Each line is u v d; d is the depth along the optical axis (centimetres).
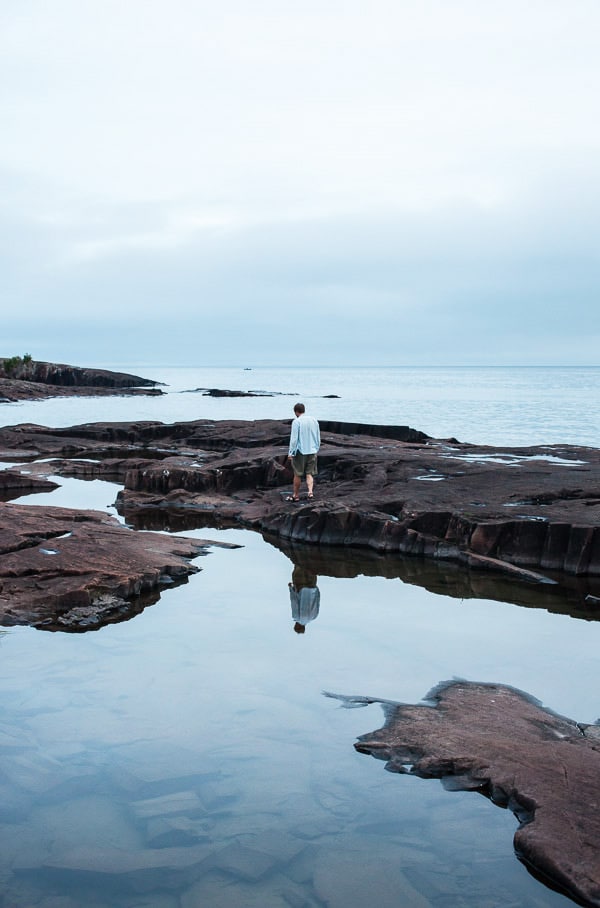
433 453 2075
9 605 870
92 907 378
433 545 1223
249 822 455
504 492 1423
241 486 1817
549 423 4066
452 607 927
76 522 1255
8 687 651
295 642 781
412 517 1261
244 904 381
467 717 596
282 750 543
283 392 8806
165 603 930
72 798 478
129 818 457
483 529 1179
